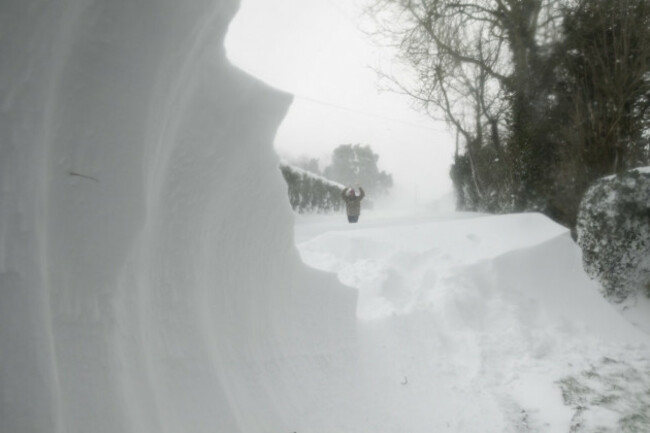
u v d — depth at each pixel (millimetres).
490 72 13039
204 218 1771
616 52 8461
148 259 1526
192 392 1627
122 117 1143
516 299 4215
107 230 1151
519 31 11773
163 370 1567
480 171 13789
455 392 3021
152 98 1213
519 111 11516
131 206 1190
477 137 13750
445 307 3916
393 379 2949
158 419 1375
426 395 2922
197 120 1641
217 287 1991
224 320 2016
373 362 3010
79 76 1052
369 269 4758
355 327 3020
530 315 4117
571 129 8922
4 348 891
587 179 8469
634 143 8461
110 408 1148
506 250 4648
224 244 2020
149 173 1310
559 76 10391
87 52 1051
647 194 5777
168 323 1618
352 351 2879
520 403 2904
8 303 904
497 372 3295
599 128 8336
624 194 5898
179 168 1615
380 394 2738
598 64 8922
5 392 883
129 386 1269
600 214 6094
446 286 4188
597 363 3482
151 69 1181
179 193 1630
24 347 913
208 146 1697
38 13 917
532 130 10930
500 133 12945
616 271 5891
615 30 9016
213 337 1881
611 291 5895
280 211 2307
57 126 1044
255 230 2180
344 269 4914
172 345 1618
